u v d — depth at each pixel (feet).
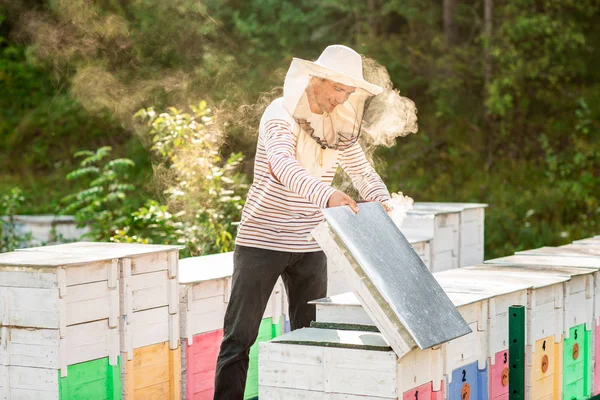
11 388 14.39
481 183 51.49
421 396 12.29
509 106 54.90
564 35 55.21
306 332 12.67
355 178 15.40
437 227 22.89
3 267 14.34
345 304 12.98
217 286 17.04
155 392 15.76
